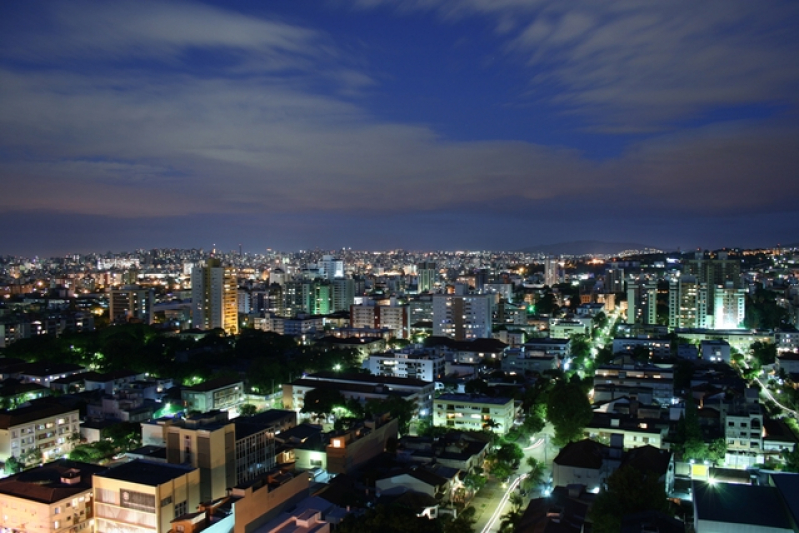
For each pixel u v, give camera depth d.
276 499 163.25
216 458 184.00
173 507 164.75
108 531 166.62
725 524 144.25
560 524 151.62
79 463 188.75
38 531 160.38
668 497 186.62
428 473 190.75
